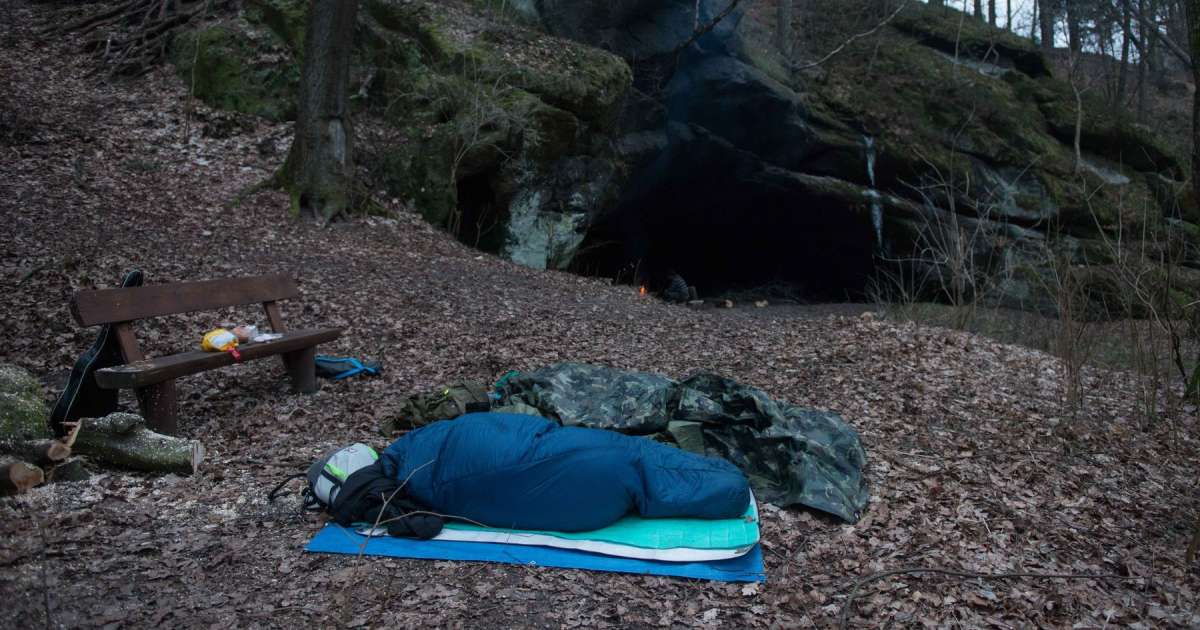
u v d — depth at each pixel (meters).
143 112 12.32
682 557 3.51
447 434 3.88
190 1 15.32
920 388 6.57
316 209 10.90
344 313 7.62
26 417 4.22
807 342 8.35
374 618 3.00
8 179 9.37
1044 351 9.51
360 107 13.27
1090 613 3.38
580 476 3.64
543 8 15.35
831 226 18.33
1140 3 19.19
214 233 9.38
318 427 5.08
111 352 4.68
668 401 4.78
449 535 3.64
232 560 3.38
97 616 2.90
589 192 13.72
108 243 8.29
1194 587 3.68
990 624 3.24
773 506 4.16
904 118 18.80
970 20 23.59
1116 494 4.72
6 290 6.85
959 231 12.51
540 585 3.30
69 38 14.56
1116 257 7.07
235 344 5.02
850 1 22.31
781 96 16.61
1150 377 7.70
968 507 4.29
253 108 12.86
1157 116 26.94
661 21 16.19
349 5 10.91
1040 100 20.66
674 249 20.12
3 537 3.28
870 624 3.19
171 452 4.17
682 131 16.44
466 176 12.55
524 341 7.52
